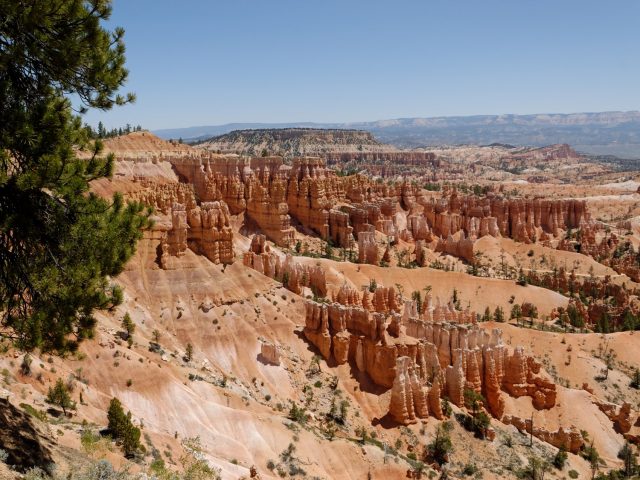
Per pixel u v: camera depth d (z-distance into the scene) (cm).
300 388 8844
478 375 9794
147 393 6353
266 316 9800
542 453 8875
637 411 10819
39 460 2873
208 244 10188
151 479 3198
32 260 2838
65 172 2639
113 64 2872
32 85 2753
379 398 9056
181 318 9056
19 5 2447
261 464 6288
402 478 7019
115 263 3017
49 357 5612
